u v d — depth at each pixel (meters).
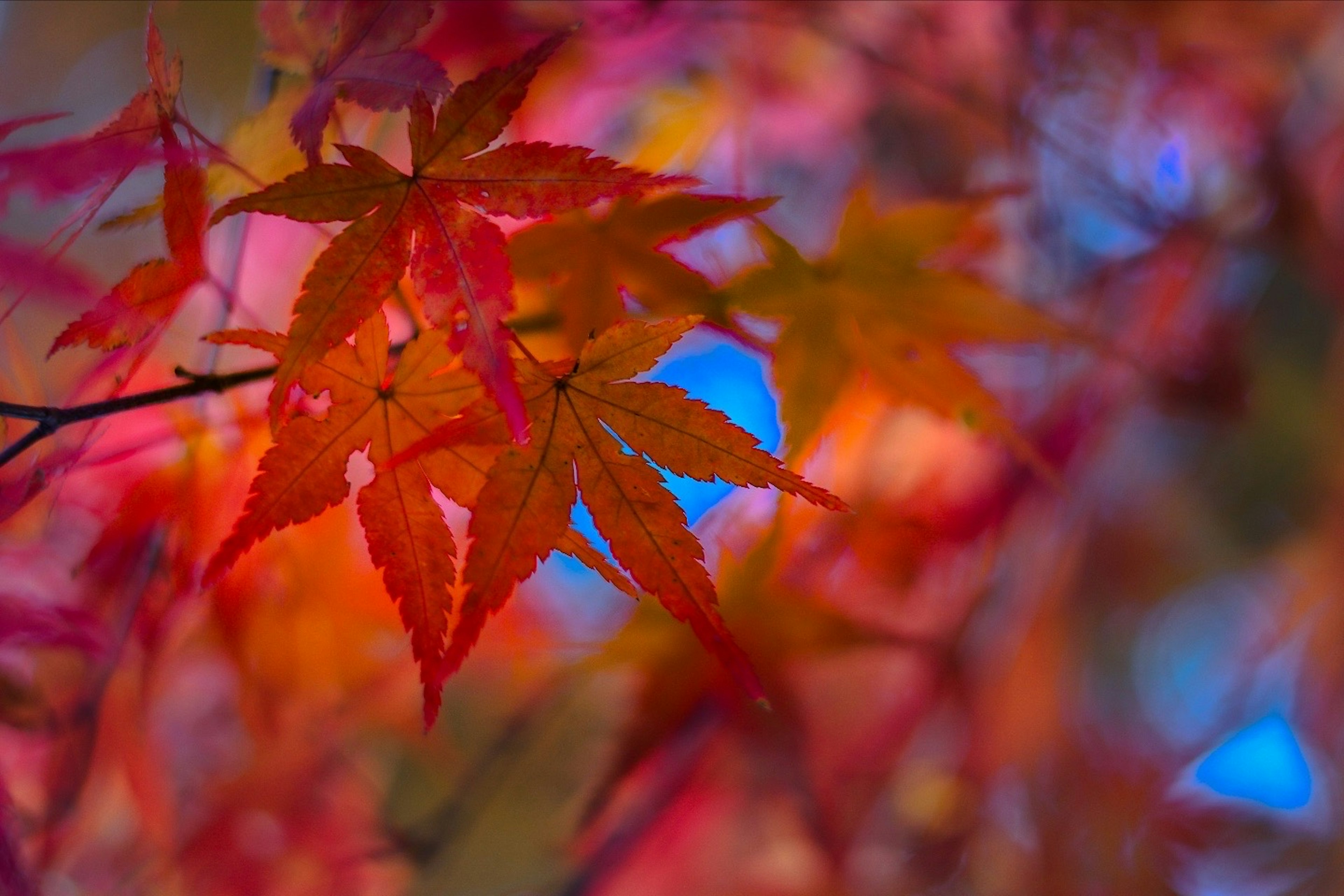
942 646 0.59
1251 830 0.71
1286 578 0.75
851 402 0.54
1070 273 0.65
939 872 0.63
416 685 0.58
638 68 0.58
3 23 0.74
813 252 0.65
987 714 0.62
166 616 0.53
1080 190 0.66
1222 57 0.63
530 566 0.46
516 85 0.47
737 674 0.46
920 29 0.61
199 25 0.60
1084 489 0.63
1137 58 0.63
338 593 0.54
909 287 0.52
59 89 0.75
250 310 0.55
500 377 0.46
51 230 0.57
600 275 0.50
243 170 0.49
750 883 0.59
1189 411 0.67
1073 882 0.66
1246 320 0.67
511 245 0.50
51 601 0.52
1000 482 0.59
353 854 0.59
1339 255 0.64
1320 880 0.69
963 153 0.69
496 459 0.46
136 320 0.47
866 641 0.57
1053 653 0.66
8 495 0.49
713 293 0.50
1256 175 0.65
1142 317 0.65
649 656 0.56
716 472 0.46
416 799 0.65
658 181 0.46
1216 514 0.73
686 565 0.46
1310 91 0.65
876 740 0.61
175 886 0.57
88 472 0.53
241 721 0.59
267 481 0.46
